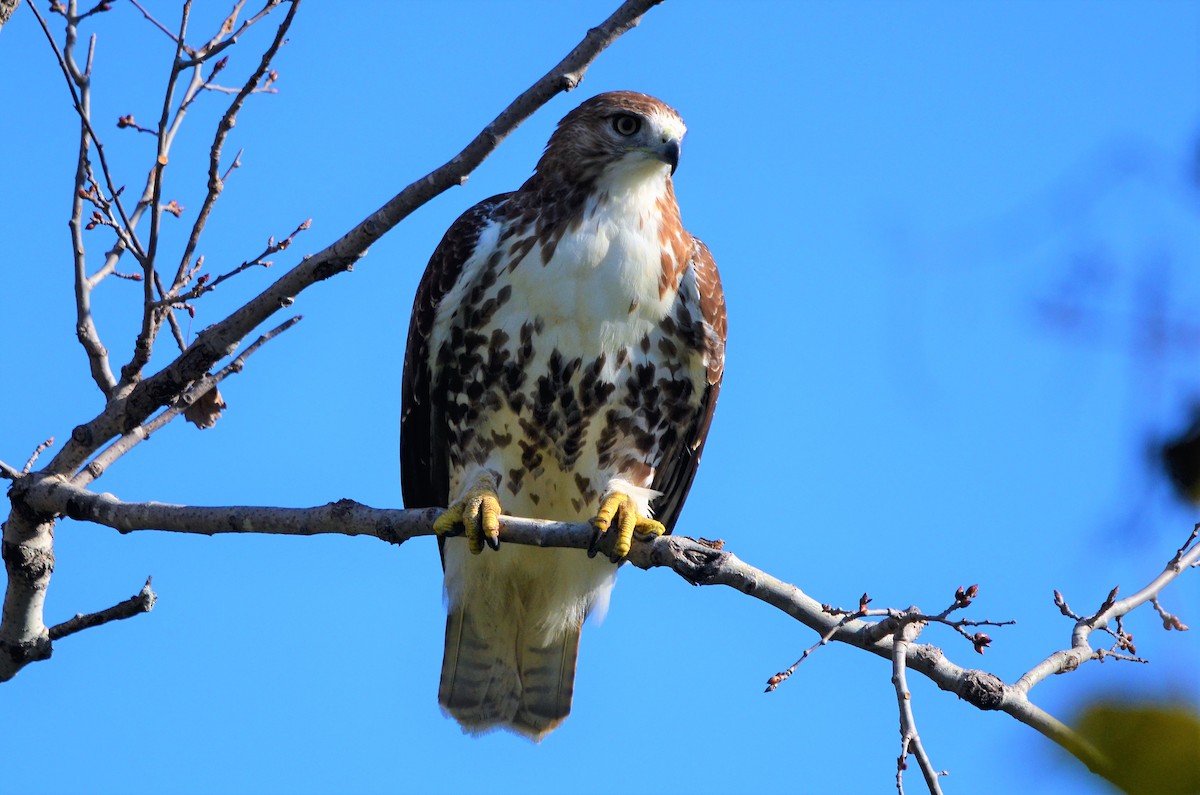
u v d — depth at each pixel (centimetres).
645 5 902
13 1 980
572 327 1218
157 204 996
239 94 981
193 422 1109
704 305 1260
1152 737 426
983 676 859
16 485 1057
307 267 980
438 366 1277
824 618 904
